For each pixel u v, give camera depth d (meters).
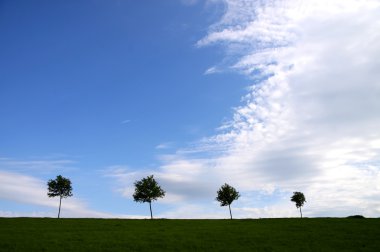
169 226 60.44
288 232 52.81
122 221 67.81
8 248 38.34
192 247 41.97
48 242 42.22
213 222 67.94
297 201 100.38
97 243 42.94
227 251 40.19
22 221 62.19
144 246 41.94
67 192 85.88
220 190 90.62
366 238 47.47
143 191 81.50
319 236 49.12
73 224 60.38
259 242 45.31
